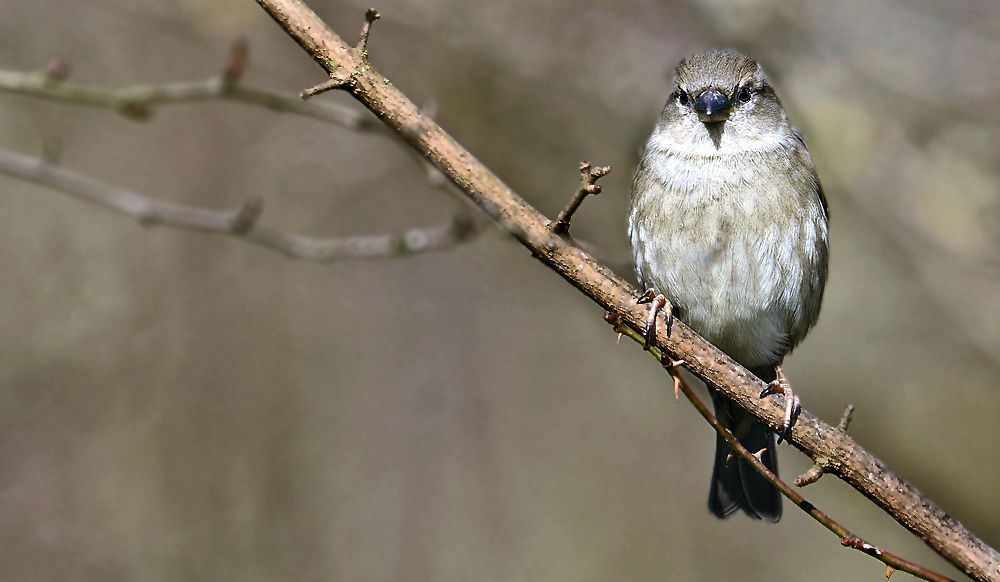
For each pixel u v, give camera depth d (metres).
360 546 11.98
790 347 8.27
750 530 12.89
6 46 12.41
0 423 11.55
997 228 12.15
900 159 12.17
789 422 6.40
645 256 8.05
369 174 12.76
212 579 11.45
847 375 13.16
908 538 12.98
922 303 13.01
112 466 11.59
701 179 7.85
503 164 12.27
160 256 12.31
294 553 11.73
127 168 12.45
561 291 13.19
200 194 12.48
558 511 12.52
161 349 12.04
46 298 11.98
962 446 12.88
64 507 11.38
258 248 12.54
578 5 12.44
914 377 13.12
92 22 12.55
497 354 12.85
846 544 5.77
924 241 12.52
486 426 12.67
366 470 12.16
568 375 12.96
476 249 13.09
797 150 8.08
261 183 12.60
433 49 12.28
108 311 12.06
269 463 11.92
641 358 13.12
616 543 12.42
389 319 12.83
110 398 11.82
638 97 12.30
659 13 12.41
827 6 12.16
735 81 7.94
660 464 12.82
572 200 5.98
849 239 13.04
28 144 12.34
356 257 9.39
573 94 12.37
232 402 12.03
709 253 7.83
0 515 11.26
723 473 8.09
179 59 12.54
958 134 12.20
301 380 12.30
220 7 12.23
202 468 11.74
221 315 12.27
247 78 12.27
